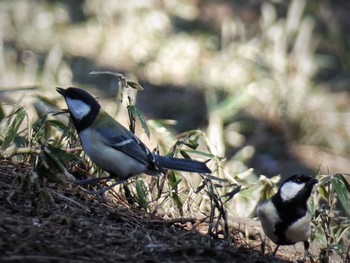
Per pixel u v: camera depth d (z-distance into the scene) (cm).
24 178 755
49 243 682
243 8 2008
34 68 1641
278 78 1683
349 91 1758
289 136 1571
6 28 1780
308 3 1875
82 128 780
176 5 1953
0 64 1606
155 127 971
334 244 854
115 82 1648
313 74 1803
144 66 1753
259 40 1839
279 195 784
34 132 891
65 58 1727
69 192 827
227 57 1745
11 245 662
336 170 1498
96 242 711
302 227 783
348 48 1933
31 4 1852
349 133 1616
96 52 1778
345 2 2136
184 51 1794
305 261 844
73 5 1956
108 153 773
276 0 1991
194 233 814
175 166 790
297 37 1828
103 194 831
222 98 1644
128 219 805
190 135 970
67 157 812
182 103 1616
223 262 741
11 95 1380
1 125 947
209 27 1927
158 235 773
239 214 995
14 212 739
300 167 1485
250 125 1570
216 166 945
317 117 1622
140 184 863
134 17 1866
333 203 892
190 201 896
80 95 780
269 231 798
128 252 705
